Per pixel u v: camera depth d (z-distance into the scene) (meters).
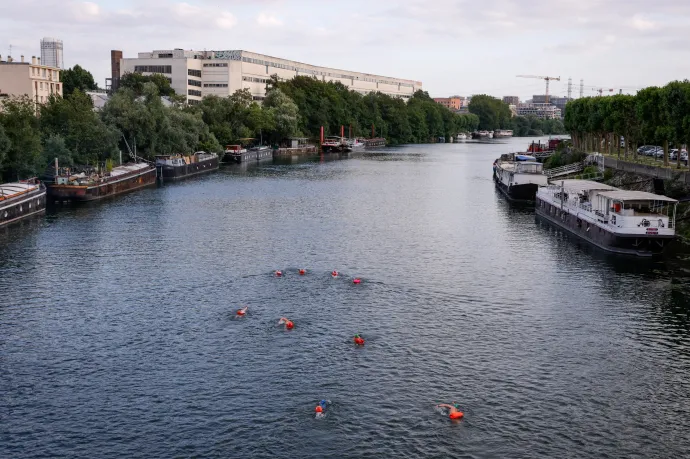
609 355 69.25
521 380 63.53
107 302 83.44
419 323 77.25
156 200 165.50
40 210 145.75
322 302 83.88
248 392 60.59
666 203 115.81
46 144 178.75
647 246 107.38
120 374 63.94
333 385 61.97
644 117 158.38
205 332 73.81
